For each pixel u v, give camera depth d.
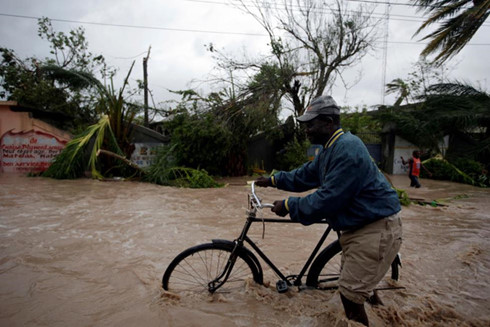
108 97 11.91
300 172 2.70
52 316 2.51
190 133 11.62
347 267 2.24
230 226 5.21
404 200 7.35
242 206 6.83
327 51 13.66
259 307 2.63
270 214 5.94
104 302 2.73
